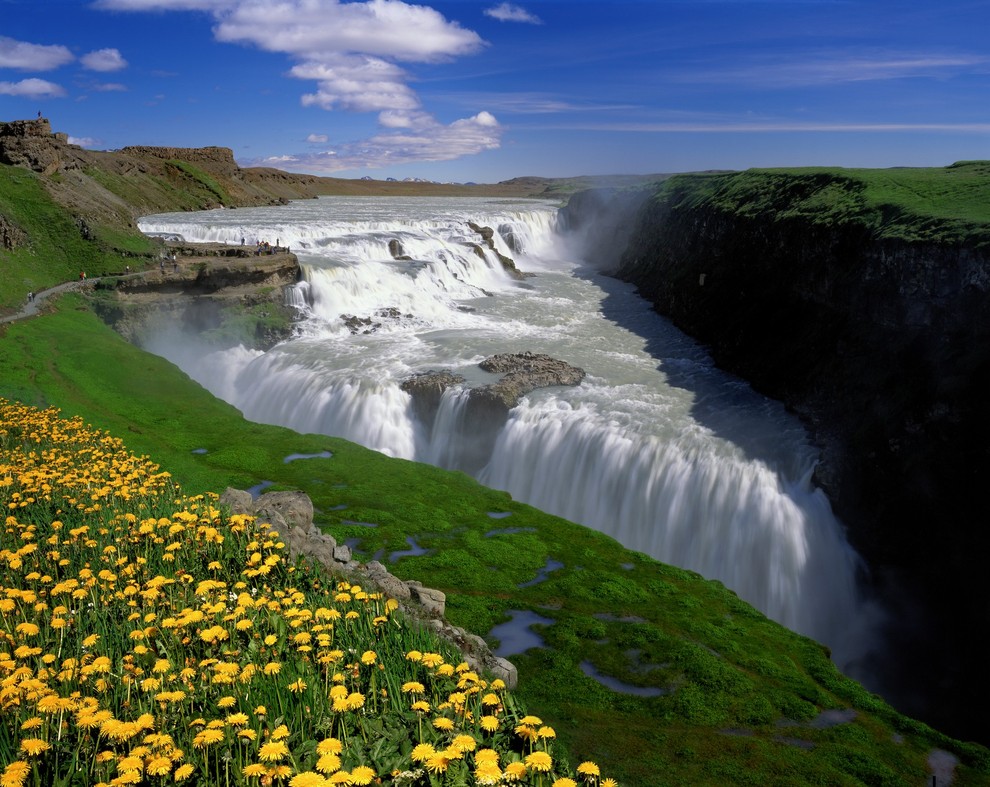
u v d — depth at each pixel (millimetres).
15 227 79625
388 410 58781
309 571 22156
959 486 41312
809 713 24797
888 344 51031
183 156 181625
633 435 50781
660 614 30609
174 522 22641
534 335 76188
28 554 21438
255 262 79062
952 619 39219
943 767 22734
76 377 56062
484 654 23000
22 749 11766
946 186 60281
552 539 37094
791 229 68125
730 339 68188
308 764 12086
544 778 12203
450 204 188875
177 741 12828
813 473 46312
